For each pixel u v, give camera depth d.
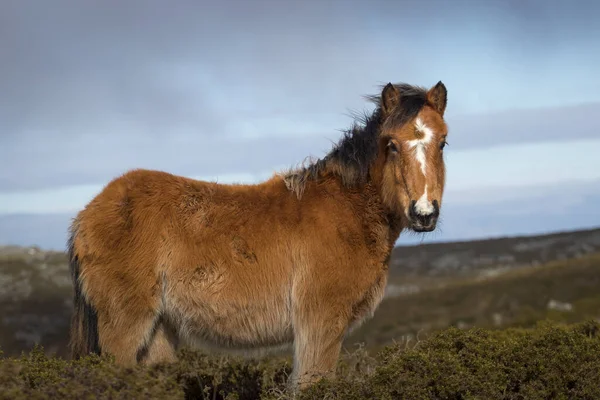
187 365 6.93
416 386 5.52
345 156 6.45
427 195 5.90
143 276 5.95
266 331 6.23
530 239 58.69
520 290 34.00
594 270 36.41
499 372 5.86
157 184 6.21
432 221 5.91
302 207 6.29
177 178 6.36
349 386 5.66
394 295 40.09
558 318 24.53
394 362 5.85
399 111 6.23
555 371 5.95
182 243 6.03
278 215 6.23
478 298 33.22
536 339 6.74
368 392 5.54
